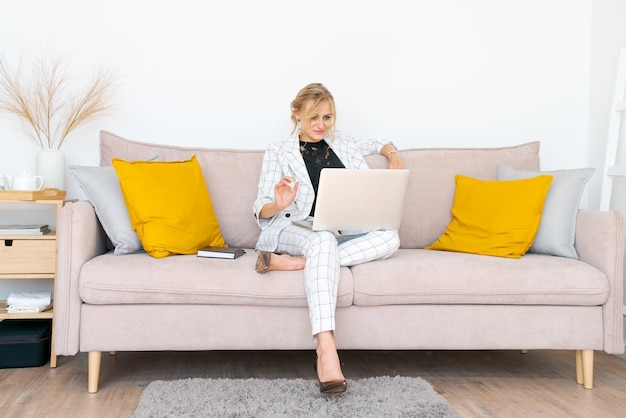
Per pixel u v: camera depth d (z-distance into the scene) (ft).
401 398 6.19
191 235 7.38
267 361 7.98
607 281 7.00
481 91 10.51
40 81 9.28
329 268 6.50
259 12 9.91
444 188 8.82
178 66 9.71
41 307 7.72
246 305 6.73
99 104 9.46
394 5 10.25
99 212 7.30
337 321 6.80
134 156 8.38
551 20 10.69
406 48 10.29
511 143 10.60
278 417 5.61
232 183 8.57
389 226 7.30
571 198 7.73
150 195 7.23
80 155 9.46
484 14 10.52
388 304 6.88
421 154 8.98
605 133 10.22
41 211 9.29
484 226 7.93
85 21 9.43
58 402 6.23
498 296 6.89
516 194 7.91
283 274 6.70
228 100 9.86
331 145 8.43
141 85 9.62
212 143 9.83
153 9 9.64
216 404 5.93
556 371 7.77
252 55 9.90
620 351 7.02
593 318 7.02
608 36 10.21
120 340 6.54
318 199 6.73
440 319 6.90
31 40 9.28
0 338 7.41
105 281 6.43
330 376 5.93
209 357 8.17
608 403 6.47
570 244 7.59
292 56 10.00
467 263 7.02
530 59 10.64
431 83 10.37
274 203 7.50
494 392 6.81
